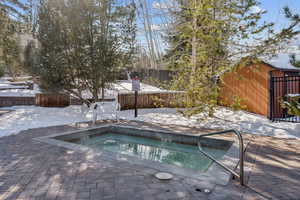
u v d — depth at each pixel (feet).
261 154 13.38
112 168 10.77
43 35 26.32
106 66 27.73
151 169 10.66
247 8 20.85
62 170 10.51
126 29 28.58
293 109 15.64
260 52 21.94
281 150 14.25
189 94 24.04
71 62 27.37
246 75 31.86
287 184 9.23
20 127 20.42
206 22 21.90
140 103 34.35
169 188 8.73
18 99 33.24
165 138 19.38
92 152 13.23
